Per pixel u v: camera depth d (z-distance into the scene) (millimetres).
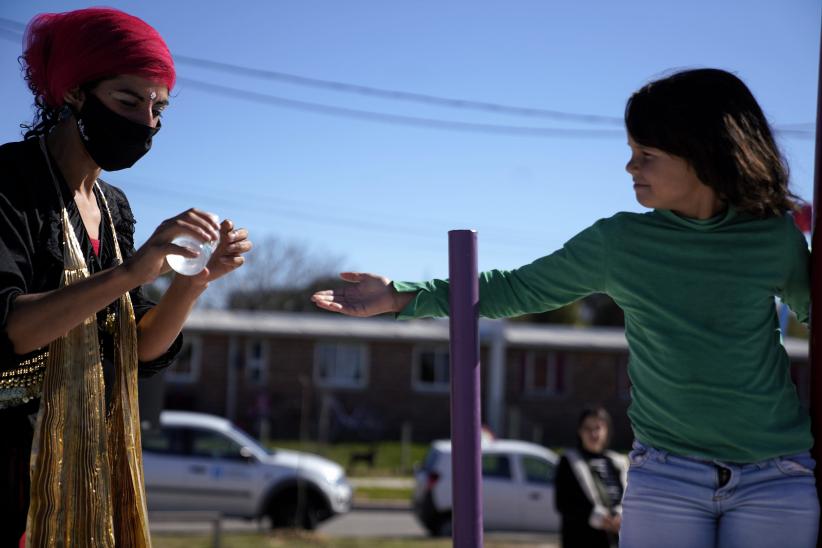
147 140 2234
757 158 2148
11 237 2027
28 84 2275
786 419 2178
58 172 2207
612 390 33125
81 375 2127
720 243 2186
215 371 31391
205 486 14320
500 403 31656
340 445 30141
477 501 2125
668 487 2168
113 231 2398
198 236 1988
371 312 2318
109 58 2145
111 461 2248
